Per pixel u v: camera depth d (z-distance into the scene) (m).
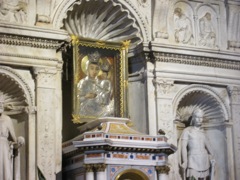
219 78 23.84
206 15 24.34
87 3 22.58
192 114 23.75
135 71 23.41
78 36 22.33
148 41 22.89
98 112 22.44
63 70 22.83
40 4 21.22
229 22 24.47
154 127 22.41
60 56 21.41
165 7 23.00
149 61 22.91
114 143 19.20
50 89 20.86
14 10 20.92
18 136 20.92
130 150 19.52
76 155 20.28
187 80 23.20
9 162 19.92
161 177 19.75
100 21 23.50
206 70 23.69
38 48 20.97
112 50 22.98
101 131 19.48
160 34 22.97
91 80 22.55
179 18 23.83
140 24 23.00
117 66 22.95
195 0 24.22
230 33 24.48
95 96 22.50
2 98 20.42
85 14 23.12
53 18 21.41
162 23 23.12
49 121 20.64
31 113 20.59
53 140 20.58
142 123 22.73
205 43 24.03
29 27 20.66
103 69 22.81
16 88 20.86
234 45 24.31
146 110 22.61
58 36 21.05
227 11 24.61
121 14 23.14
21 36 20.62
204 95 23.88
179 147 23.14
